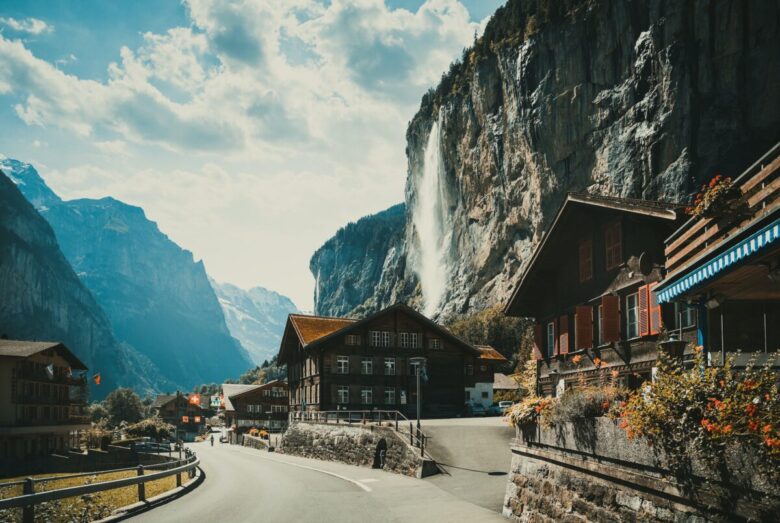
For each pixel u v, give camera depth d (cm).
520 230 15662
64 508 1847
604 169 12669
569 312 2769
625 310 2286
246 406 11350
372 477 2888
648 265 2120
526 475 1511
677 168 11238
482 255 17088
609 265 2398
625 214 2280
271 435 6550
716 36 11094
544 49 14188
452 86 19900
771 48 10619
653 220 2092
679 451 870
